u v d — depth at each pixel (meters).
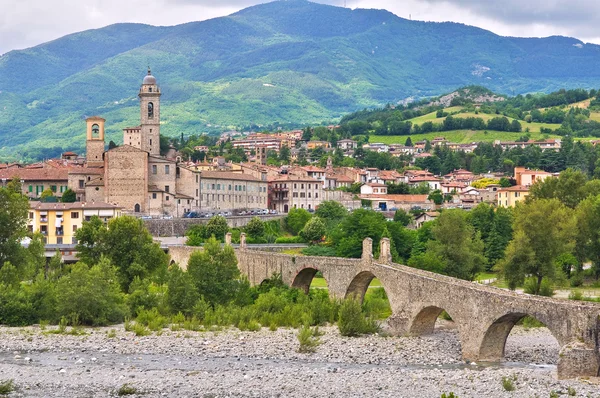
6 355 120.12
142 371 107.62
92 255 194.88
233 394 94.44
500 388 94.38
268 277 189.38
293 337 136.50
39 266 197.38
